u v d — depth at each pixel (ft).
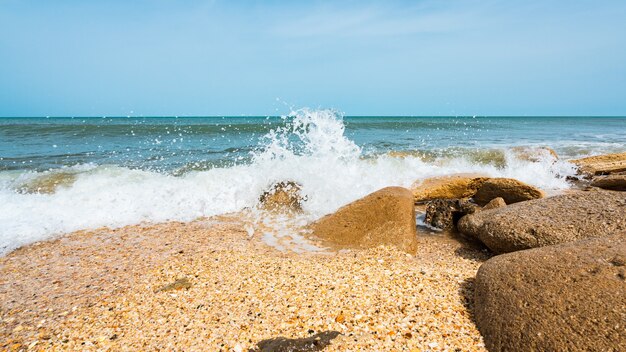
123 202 13.34
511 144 30.89
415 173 16.15
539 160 19.53
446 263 8.98
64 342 5.82
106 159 20.10
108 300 7.09
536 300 5.47
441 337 5.60
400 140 32.24
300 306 6.45
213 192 14.12
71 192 13.96
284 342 5.41
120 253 9.58
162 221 12.23
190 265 8.54
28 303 7.10
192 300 6.86
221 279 7.71
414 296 6.77
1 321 6.50
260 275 7.84
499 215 9.64
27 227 11.32
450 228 11.54
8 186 14.33
